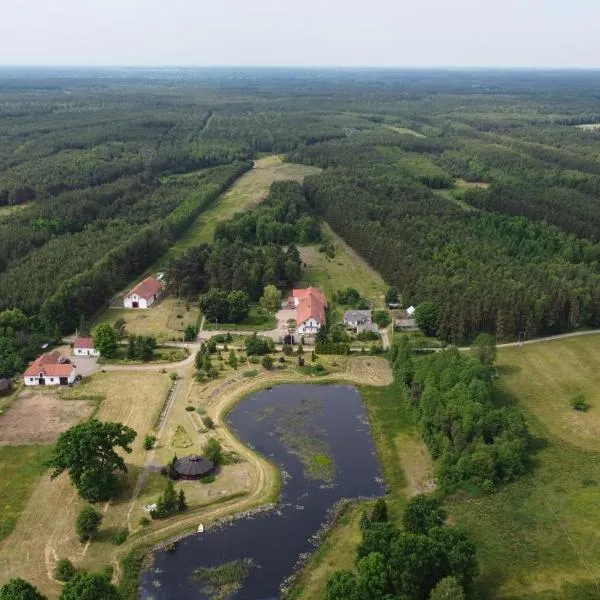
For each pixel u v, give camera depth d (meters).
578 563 85.25
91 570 84.56
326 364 148.00
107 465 98.19
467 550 77.19
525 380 139.00
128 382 137.00
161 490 101.25
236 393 133.75
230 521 94.94
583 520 93.69
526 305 158.75
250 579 84.50
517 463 103.94
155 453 111.06
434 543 76.12
